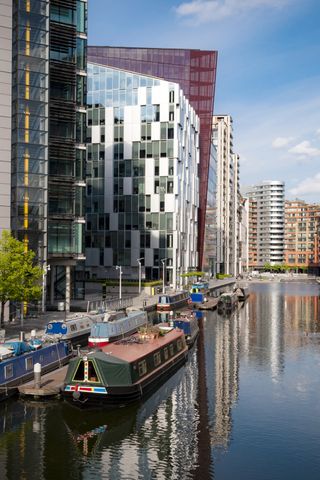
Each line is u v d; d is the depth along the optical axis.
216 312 89.56
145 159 113.31
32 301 60.88
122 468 25.30
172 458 26.64
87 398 32.38
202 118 146.75
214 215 175.38
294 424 31.81
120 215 114.56
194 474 25.00
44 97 62.97
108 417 31.86
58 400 33.44
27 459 25.84
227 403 35.62
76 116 70.06
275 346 56.25
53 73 66.88
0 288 46.69
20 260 48.59
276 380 41.75
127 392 33.06
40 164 62.69
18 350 36.72
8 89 54.88
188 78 145.50
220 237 192.75
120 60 143.75
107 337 48.66
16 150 61.44
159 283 104.88
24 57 61.78
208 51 145.38
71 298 74.38
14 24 61.59
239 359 49.47
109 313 59.88
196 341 59.31
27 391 33.06
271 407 34.97
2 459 25.78
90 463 25.73
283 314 87.25
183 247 121.12
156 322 67.06
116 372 33.38
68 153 68.44
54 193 67.62
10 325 52.06
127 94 114.62
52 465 25.31
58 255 67.69
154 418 32.28
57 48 67.31
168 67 145.00
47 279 70.00
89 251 116.50
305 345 56.91
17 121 61.41
